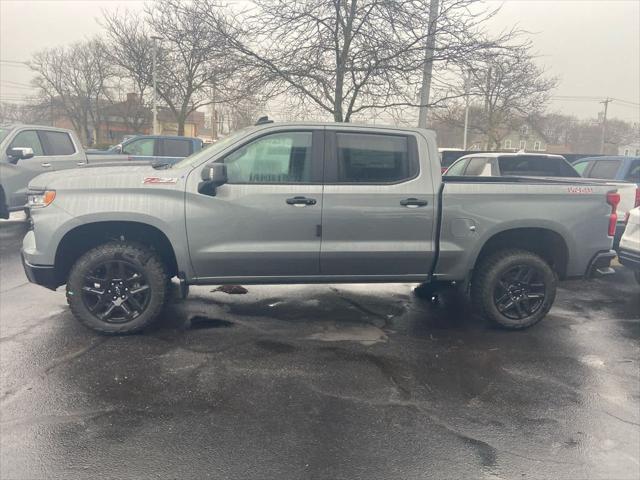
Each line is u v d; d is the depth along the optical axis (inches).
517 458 106.7
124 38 1004.6
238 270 169.5
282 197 165.3
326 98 343.6
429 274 180.4
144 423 116.0
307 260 170.4
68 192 158.4
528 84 810.2
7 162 336.2
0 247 310.3
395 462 104.0
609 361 161.0
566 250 184.5
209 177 153.8
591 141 2319.1
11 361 146.6
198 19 352.5
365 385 138.4
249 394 131.1
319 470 100.7
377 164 172.6
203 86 882.8
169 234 161.5
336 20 316.8
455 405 128.7
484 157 370.9
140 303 168.9
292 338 172.6
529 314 186.9
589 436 116.0
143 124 1568.7
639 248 235.8
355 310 206.8
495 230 176.9
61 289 222.4
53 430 112.0
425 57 319.3
